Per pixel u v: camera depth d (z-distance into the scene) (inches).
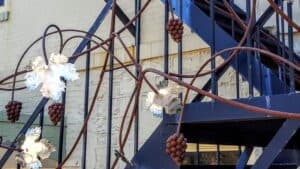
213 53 82.4
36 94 195.8
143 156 82.9
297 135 84.4
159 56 170.1
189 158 155.8
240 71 91.1
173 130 79.8
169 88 72.2
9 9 218.4
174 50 165.0
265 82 100.4
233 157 146.9
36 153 72.2
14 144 88.6
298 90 117.9
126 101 175.0
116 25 181.2
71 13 199.8
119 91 177.5
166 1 87.5
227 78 152.2
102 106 181.3
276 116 63.9
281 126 74.3
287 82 113.3
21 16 214.7
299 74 115.9
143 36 175.6
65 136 187.6
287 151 111.9
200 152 154.9
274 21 145.5
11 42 214.8
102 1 190.1
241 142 103.0
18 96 200.5
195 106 78.3
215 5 119.6
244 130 92.0
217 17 117.6
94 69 184.1
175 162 73.7
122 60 174.4
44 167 174.4
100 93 182.2
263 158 69.9
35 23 209.6
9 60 213.5
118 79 178.4
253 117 71.5
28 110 196.5
